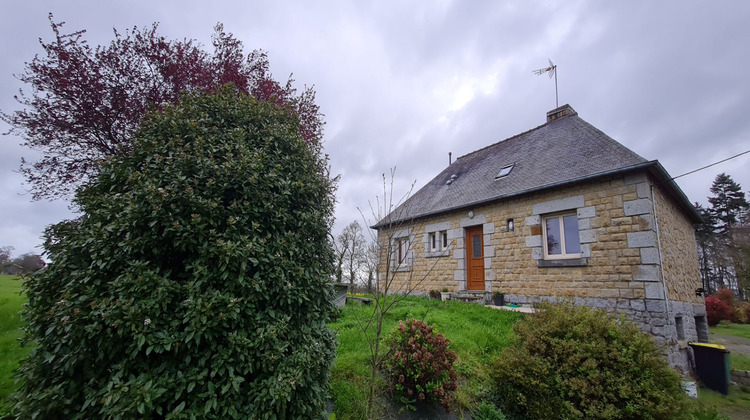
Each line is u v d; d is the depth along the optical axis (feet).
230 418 7.95
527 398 14.39
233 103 12.69
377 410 12.49
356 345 16.96
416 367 13.32
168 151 10.27
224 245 8.58
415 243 39.04
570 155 29.19
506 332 21.15
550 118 39.11
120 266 8.65
